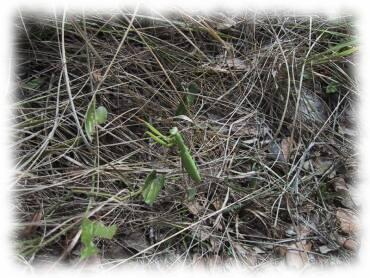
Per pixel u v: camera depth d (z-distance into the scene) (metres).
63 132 0.46
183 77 0.53
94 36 0.51
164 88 0.51
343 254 0.45
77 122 0.42
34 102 0.47
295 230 0.45
